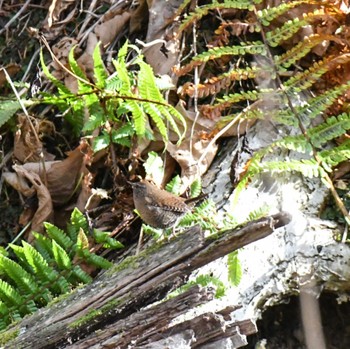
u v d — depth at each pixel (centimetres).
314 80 771
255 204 764
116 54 895
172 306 566
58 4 930
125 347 564
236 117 768
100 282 648
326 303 780
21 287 743
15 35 941
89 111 816
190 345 565
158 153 821
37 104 881
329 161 717
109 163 831
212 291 566
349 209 771
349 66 809
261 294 720
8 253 779
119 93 799
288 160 793
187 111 816
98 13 930
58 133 868
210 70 864
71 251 773
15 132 866
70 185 829
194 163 795
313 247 743
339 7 809
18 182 832
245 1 764
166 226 721
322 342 764
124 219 806
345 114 721
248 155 799
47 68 875
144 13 903
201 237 602
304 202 774
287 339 772
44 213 818
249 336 764
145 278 605
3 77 902
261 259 729
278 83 810
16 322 668
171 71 855
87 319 606
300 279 740
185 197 786
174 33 853
